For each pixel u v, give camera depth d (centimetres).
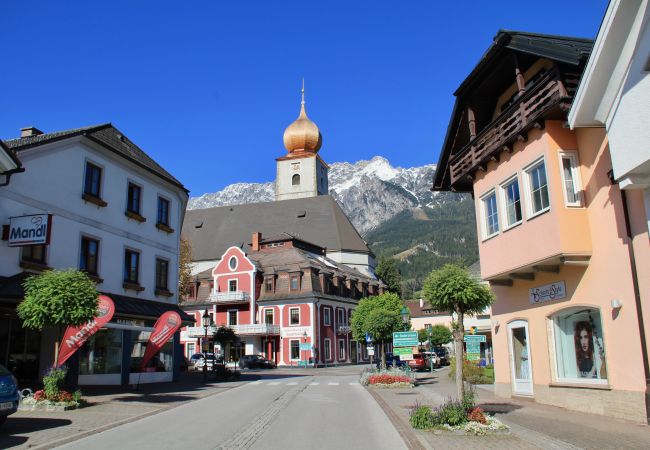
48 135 2594
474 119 2053
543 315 1727
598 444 1070
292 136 10538
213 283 6925
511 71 1920
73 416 1586
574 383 1577
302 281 6600
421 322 8588
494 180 1869
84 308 1734
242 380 3503
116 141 2902
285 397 2252
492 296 1379
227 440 1194
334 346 6738
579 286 1552
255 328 6362
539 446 1066
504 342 1986
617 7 1197
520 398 1861
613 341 1419
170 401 2061
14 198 2084
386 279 11262
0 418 1330
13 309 2031
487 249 1912
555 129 1557
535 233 1611
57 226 2305
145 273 2928
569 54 1430
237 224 9112
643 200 1309
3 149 1894
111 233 2662
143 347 2898
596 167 1475
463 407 1304
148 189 3011
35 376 2294
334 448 1098
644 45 1154
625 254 1373
